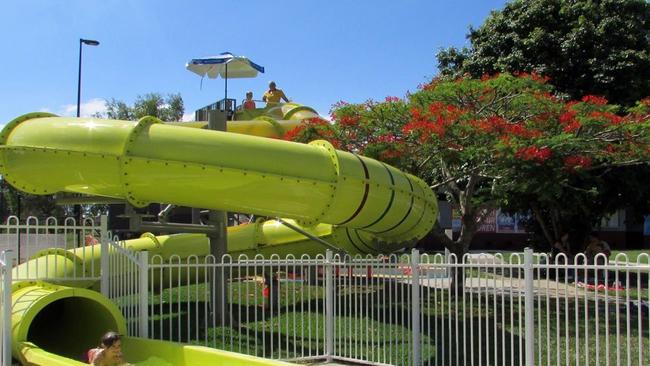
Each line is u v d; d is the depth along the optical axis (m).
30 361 7.16
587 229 19.98
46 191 9.62
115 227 21.30
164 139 9.14
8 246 9.95
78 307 9.39
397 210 10.98
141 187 9.13
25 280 9.05
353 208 10.34
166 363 7.46
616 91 18.94
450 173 15.20
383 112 13.99
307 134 14.66
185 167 9.12
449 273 9.11
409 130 12.71
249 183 9.44
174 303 14.03
